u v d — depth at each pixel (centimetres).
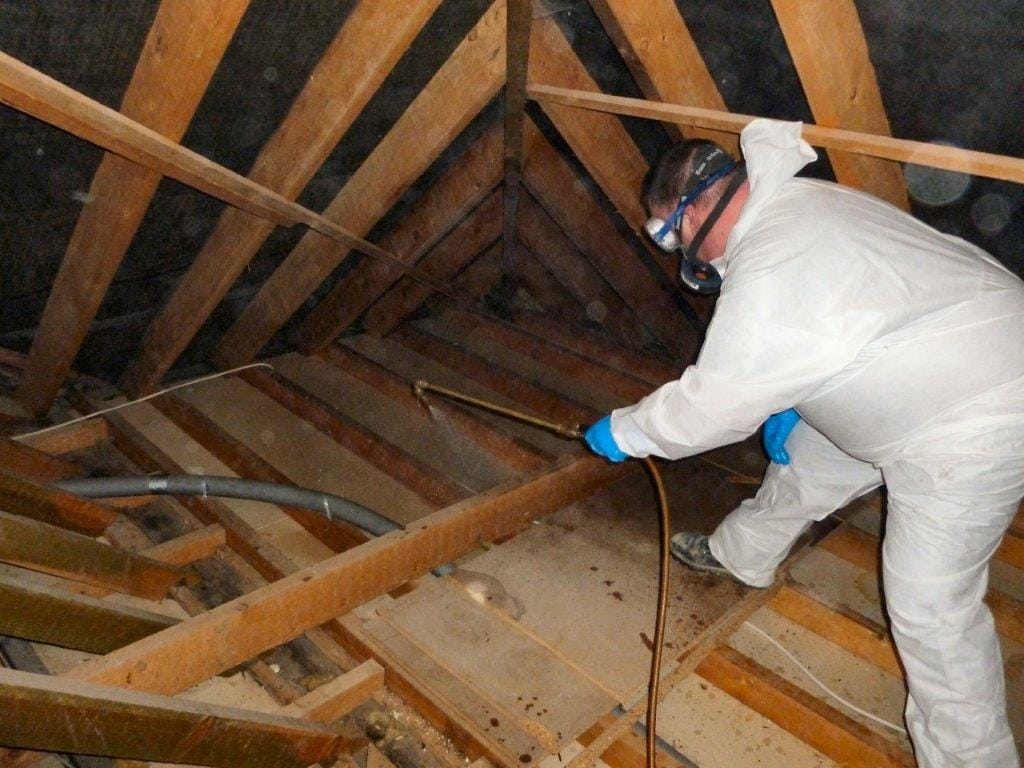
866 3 157
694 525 220
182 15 145
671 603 186
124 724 108
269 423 289
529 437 294
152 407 292
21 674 99
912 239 124
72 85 158
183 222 226
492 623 176
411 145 212
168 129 167
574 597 186
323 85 182
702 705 172
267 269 286
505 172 254
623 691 159
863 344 116
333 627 176
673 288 312
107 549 165
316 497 216
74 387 288
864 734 154
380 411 308
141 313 268
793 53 153
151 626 152
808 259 117
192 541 198
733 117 168
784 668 182
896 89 173
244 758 126
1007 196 190
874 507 233
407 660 164
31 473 223
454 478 267
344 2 165
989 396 123
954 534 130
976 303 123
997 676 136
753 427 129
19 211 191
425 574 198
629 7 158
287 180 204
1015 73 156
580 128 213
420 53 195
